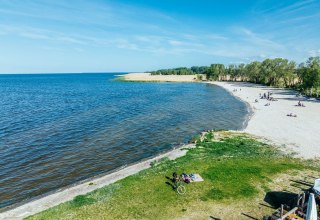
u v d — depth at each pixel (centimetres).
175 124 6019
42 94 13012
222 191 2722
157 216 2305
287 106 8112
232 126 5803
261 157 3678
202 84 19162
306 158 3656
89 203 2522
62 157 3956
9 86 19662
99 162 3778
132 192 2722
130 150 4275
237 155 3759
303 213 2164
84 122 6169
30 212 2439
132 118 6631
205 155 3778
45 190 2966
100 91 14438
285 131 5128
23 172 3438
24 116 6931
